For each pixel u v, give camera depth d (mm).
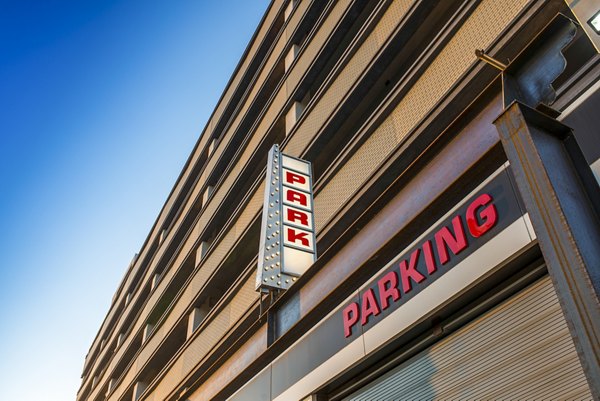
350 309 7828
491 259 5543
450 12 10547
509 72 4691
